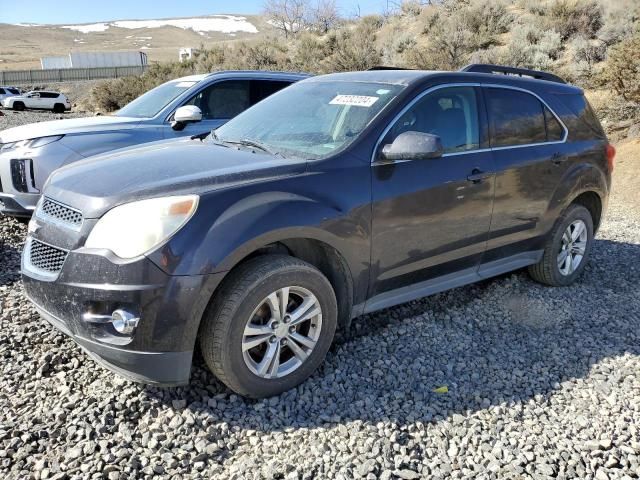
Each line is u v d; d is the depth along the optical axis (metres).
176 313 2.88
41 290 3.14
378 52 25.47
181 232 2.91
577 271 5.29
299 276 3.25
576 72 16.47
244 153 3.70
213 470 2.74
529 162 4.53
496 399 3.41
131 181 3.18
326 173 3.44
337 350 3.88
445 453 2.93
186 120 6.38
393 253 3.75
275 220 3.12
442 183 3.91
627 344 4.20
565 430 3.14
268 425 3.08
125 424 3.02
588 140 5.17
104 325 2.92
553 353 4.00
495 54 19.69
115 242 2.91
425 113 4.01
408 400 3.36
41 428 2.95
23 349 3.74
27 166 6.34
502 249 4.56
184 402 3.19
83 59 62.12
